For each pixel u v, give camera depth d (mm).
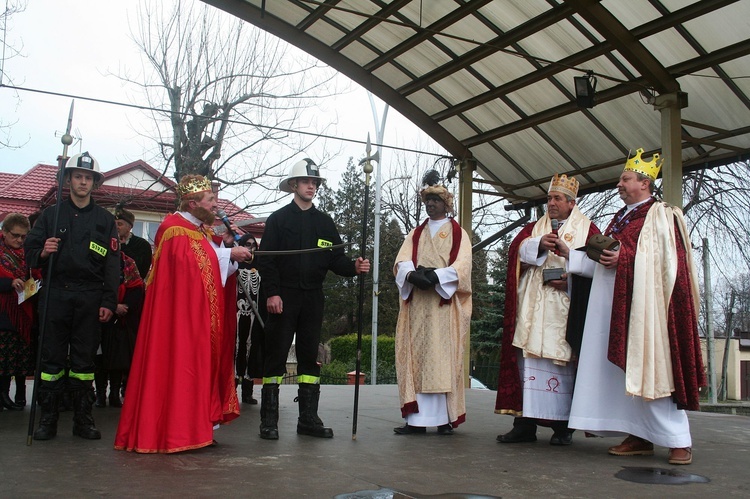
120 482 3541
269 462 4191
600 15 8062
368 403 7859
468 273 5895
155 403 4461
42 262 4758
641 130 9977
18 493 3250
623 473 4148
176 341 4527
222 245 5258
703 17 7848
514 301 5531
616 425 4805
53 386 4836
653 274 4645
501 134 10969
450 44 9750
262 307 7453
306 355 5367
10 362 6395
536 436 5797
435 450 4887
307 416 5363
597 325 4918
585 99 8805
